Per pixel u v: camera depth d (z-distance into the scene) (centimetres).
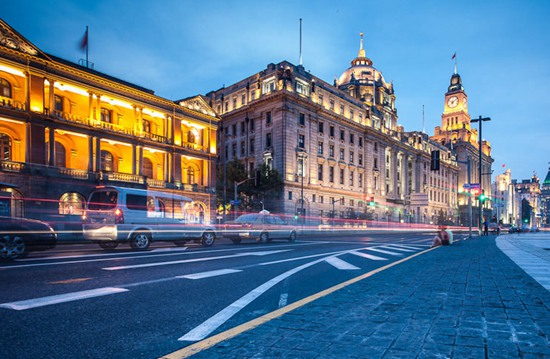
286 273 817
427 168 9088
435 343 324
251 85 5650
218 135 6144
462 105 11888
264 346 322
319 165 5684
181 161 4078
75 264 937
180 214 1653
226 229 2069
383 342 329
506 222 14575
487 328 371
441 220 8738
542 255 1295
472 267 924
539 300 512
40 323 415
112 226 1392
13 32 2784
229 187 4509
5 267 873
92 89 3272
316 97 5650
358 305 485
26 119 2858
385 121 7606
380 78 7844
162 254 1245
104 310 478
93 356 317
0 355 317
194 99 4253
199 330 392
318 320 409
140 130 3647
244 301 534
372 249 1582
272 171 4625
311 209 5359
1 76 2831
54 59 3116
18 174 2734
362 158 6644
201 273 803
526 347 312
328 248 1617
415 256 1260
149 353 323
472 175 11494
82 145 3312
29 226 1082
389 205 7288
